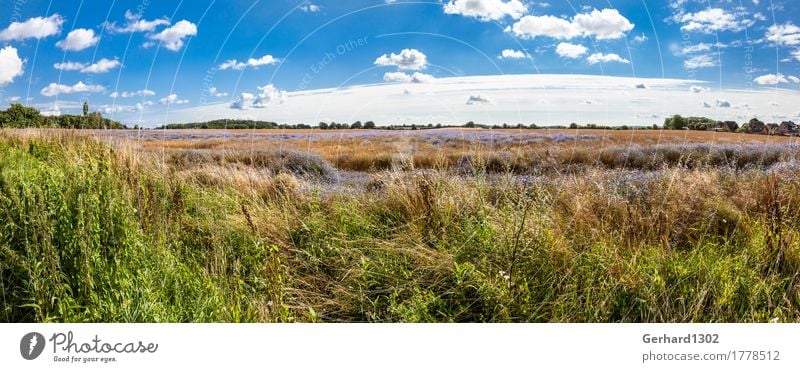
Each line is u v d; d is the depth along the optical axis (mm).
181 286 3461
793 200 4789
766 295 3439
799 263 3713
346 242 4277
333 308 3688
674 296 3465
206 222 4812
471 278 3547
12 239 3381
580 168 7883
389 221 4742
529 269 3709
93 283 3166
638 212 4586
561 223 4473
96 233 3420
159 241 4000
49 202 3518
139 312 3137
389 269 3867
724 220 4488
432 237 4250
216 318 3258
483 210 4648
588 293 3359
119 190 4289
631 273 3566
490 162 8023
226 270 3945
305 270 4141
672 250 4035
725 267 3639
